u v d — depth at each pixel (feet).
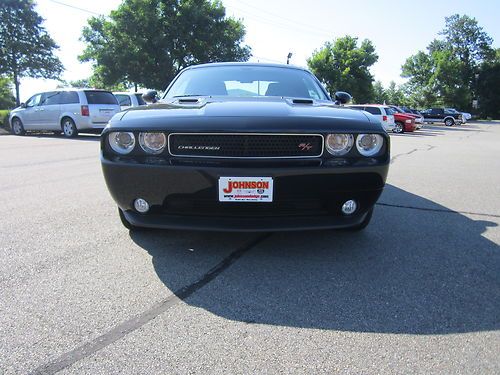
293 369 5.77
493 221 13.09
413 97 230.07
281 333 6.64
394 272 8.99
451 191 17.97
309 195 8.64
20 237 10.96
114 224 12.14
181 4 90.63
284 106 9.66
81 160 26.11
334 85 127.44
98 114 44.32
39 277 8.55
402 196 16.78
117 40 89.20
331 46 132.87
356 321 7.01
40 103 46.83
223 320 7.01
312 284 8.36
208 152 8.46
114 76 90.33
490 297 7.91
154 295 7.84
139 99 49.11
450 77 215.72
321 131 8.50
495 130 96.89
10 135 48.88
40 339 6.38
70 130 44.62
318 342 6.41
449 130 93.04
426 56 224.12
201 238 10.90
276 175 8.37
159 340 6.41
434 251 10.28
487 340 6.51
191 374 5.65
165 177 8.55
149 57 89.51
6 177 19.86
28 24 118.93
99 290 8.01
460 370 5.79
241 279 8.55
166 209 9.02
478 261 9.68
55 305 7.41
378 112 67.15
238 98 11.44
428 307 7.50
